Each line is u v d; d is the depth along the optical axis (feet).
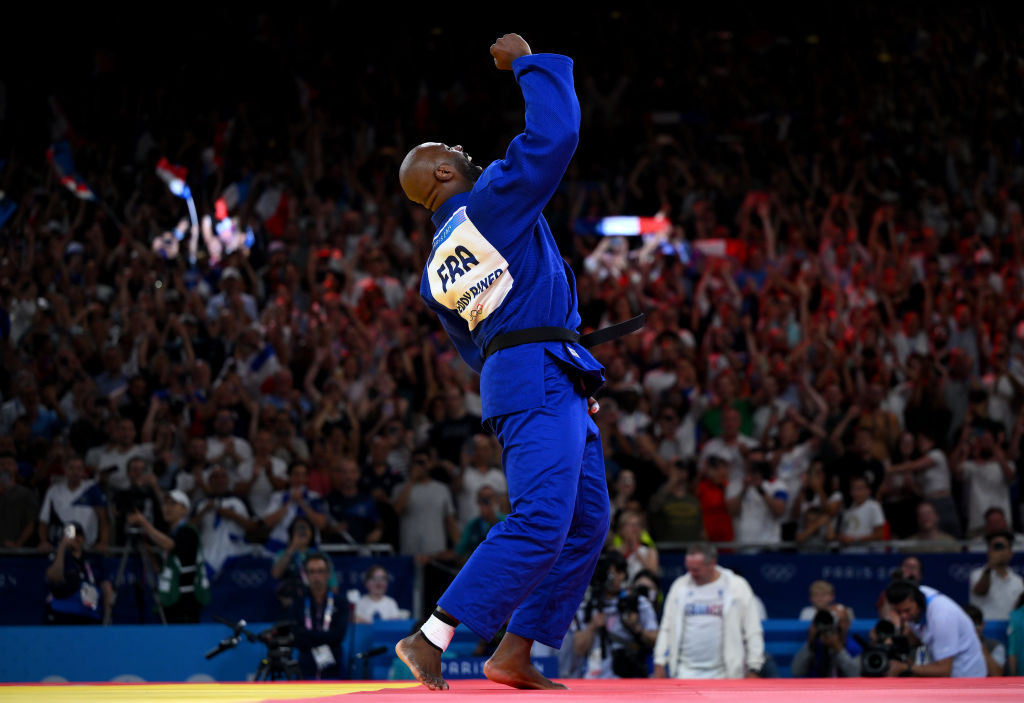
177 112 149.89
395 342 101.50
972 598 74.18
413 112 156.76
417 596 76.89
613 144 149.59
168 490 83.97
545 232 25.05
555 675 62.18
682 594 61.98
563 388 24.08
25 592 75.87
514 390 23.77
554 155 23.84
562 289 24.56
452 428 90.07
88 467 83.82
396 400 92.48
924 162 145.69
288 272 110.83
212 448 86.28
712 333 102.63
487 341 24.53
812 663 62.85
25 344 99.71
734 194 138.00
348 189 131.64
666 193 135.74
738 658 60.54
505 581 22.71
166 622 71.61
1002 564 73.61
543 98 24.20
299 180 133.39
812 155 153.07
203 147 134.41
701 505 82.53
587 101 160.97
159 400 90.43
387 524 82.69
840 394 92.94
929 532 82.43
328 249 116.98
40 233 115.96
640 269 115.75
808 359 100.94
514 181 23.75
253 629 67.72
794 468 86.89
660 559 78.48
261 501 82.79
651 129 151.33
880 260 117.39
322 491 84.89
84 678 65.87
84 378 95.25
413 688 23.91
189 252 120.98
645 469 85.15
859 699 21.22
